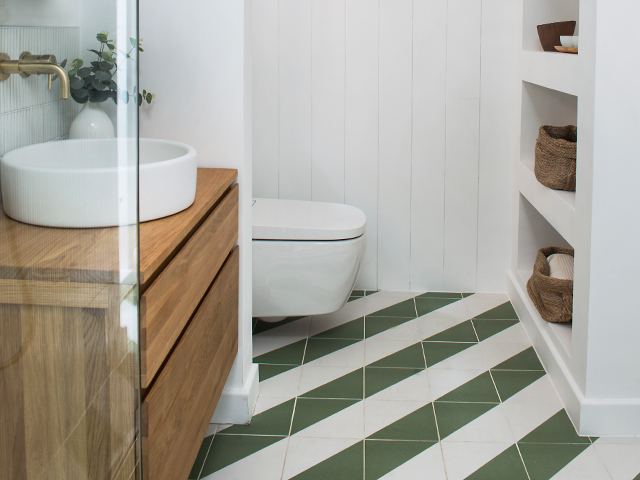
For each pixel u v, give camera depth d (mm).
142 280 825
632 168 1484
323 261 2039
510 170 2514
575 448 1548
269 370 1983
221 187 1358
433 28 2422
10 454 464
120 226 641
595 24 1456
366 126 2525
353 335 2242
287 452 1545
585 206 1572
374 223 2615
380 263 2656
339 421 1685
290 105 2533
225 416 1679
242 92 1543
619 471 1453
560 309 1881
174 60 1532
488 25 2404
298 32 2463
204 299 1242
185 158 1141
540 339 2031
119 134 627
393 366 1999
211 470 1473
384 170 2561
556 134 2102
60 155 518
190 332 1107
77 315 560
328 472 1463
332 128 2541
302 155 2578
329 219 2115
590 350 1576
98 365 612
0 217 440
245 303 1687
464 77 2449
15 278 461
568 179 1835
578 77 1616
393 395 1818
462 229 2588
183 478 1096
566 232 1762
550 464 1483
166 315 939
